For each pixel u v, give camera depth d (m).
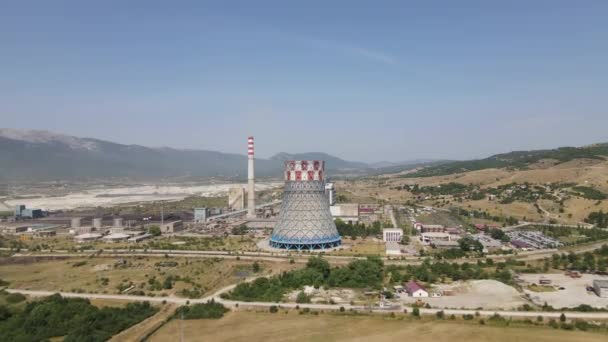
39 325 150.50
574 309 157.25
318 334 138.38
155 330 145.75
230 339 136.25
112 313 159.00
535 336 133.50
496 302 168.75
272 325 147.75
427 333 137.12
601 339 130.38
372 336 135.75
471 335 135.00
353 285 193.38
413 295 176.12
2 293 190.25
